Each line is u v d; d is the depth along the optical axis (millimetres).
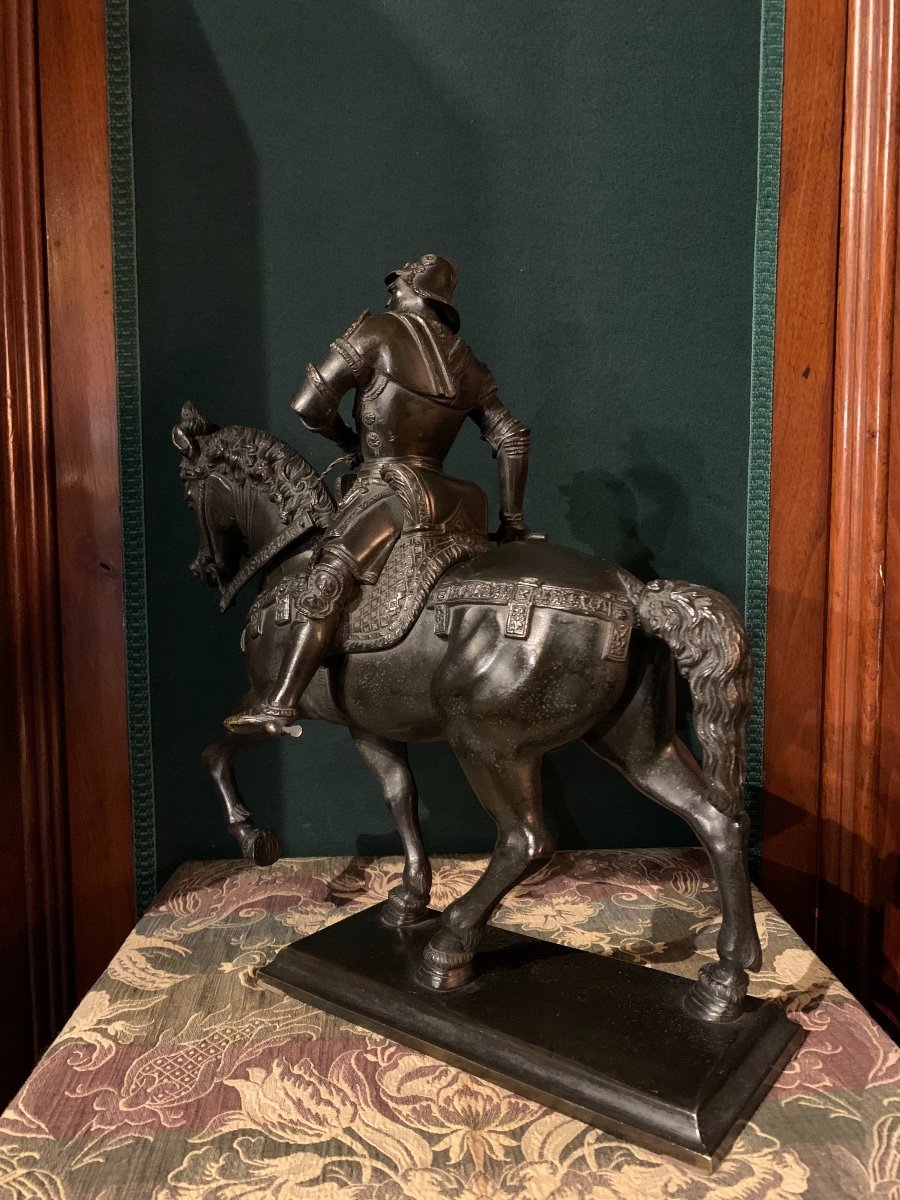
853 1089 1068
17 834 1757
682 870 1710
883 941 1802
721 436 1820
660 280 1793
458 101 1758
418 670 1222
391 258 1775
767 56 1749
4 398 1691
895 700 1771
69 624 1797
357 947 1339
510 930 1430
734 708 1058
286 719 1200
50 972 1792
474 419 1396
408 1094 1066
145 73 1730
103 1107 1037
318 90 1749
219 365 1779
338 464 1795
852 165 1730
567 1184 918
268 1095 1061
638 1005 1173
